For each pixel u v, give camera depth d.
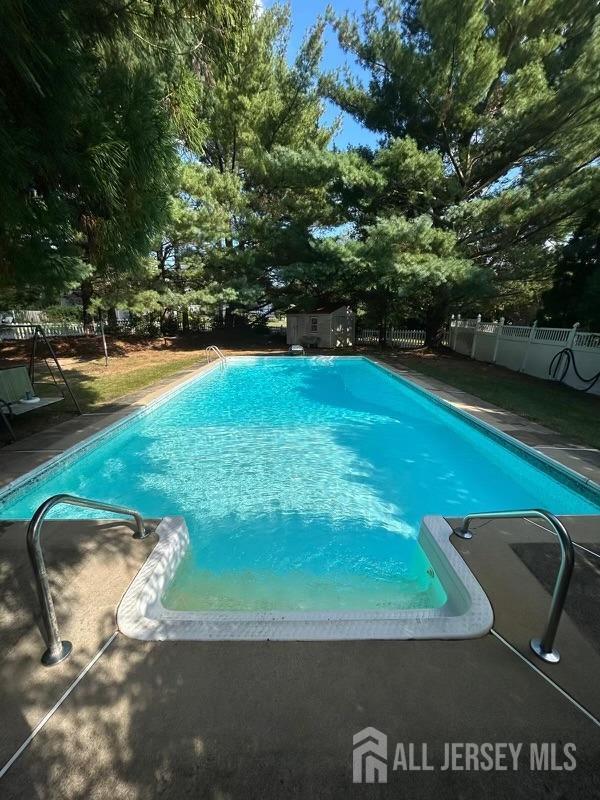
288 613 2.20
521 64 11.51
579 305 10.11
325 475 5.38
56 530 2.95
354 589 3.13
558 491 4.54
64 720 1.55
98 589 2.31
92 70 3.24
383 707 1.61
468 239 14.06
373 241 12.66
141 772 1.39
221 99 14.50
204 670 1.77
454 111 12.34
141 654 1.85
